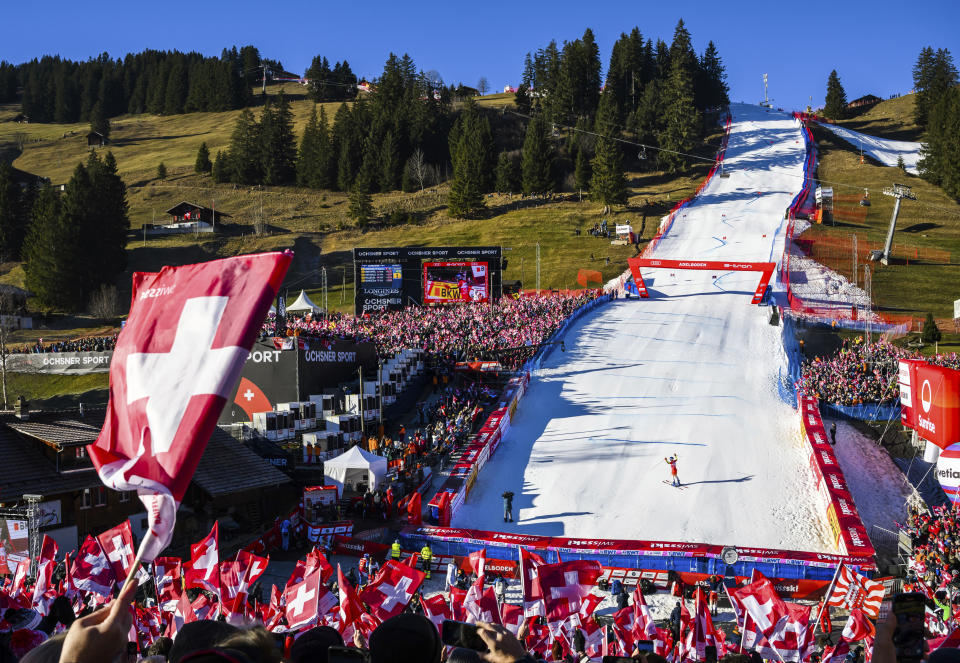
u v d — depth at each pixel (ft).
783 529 119.44
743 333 225.15
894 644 12.34
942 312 260.21
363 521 119.75
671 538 117.29
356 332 215.72
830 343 223.30
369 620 36.63
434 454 147.54
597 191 444.55
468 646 12.39
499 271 255.29
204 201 508.12
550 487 136.98
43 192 402.93
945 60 653.30
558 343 216.33
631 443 153.69
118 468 14.88
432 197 506.89
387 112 579.07
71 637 9.64
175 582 49.80
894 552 116.47
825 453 139.85
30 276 340.18
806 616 43.39
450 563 102.17
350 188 535.19
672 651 47.03
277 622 43.98
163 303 16.17
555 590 42.09
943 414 99.45
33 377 217.77
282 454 139.03
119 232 365.81
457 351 204.74
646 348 213.46
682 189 480.64
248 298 15.34
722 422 162.30
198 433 14.53
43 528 100.48
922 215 405.18
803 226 380.37
